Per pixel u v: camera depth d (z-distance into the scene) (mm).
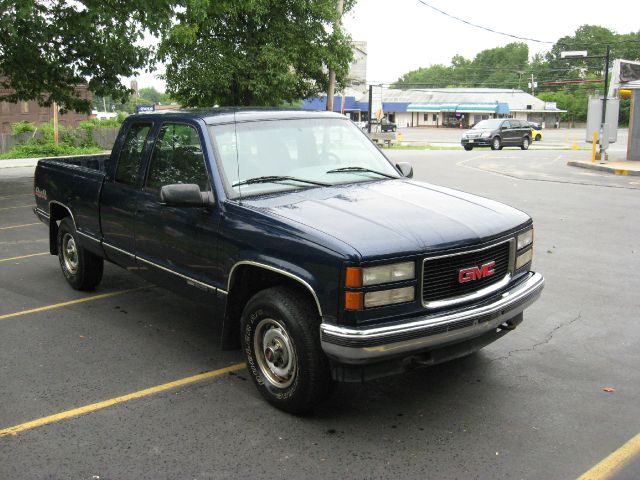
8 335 5648
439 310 3846
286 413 4141
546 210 12109
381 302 3662
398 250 3689
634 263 7984
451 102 89188
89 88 18656
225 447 3721
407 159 27516
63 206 6742
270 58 23734
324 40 25594
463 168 22250
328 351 3658
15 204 14086
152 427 3975
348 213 4109
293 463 3537
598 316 6023
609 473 3402
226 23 24172
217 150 4684
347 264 3590
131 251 5590
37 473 3467
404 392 4441
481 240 4008
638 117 23203
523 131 38312
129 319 6059
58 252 7238
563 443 3719
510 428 3906
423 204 4379
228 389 4531
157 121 5348
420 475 3400
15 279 7543
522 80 122750
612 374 4715
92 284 6906
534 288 4418
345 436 3834
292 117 5219
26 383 4641
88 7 16219
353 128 5602
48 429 3961
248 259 4164
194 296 4855
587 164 22062
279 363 4125
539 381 4598
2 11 14406
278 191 4637
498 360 4996
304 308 3904
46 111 65250
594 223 10719
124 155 5746
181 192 4363
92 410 4215
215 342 5465
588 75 113250
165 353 5215
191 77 23906
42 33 16141
